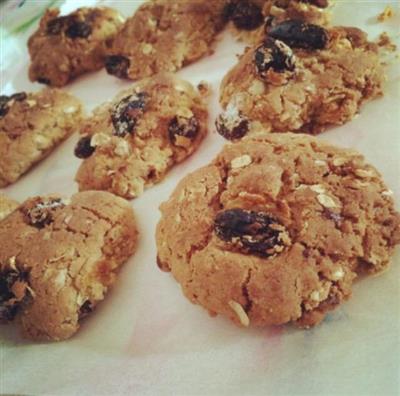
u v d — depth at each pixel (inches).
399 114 5.5
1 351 5.2
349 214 4.5
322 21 6.3
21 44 8.4
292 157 5.0
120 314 5.1
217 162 5.2
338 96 5.6
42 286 5.1
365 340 4.2
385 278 4.5
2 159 6.7
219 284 4.4
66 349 5.0
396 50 6.0
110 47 7.6
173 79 6.3
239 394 4.3
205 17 7.1
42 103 7.0
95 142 6.1
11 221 5.7
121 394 4.5
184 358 4.6
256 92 5.6
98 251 5.3
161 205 5.3
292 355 4.3
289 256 4.4
